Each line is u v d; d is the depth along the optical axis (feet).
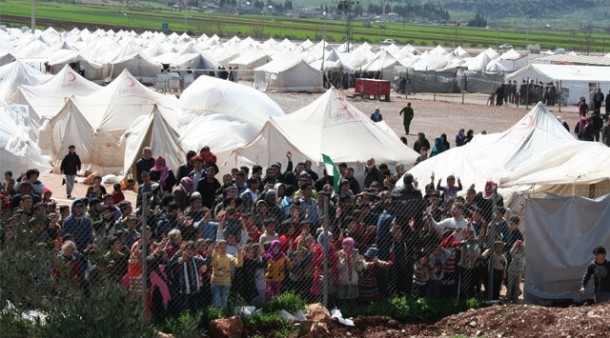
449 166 76.79
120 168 105.60
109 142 105.60
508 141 83.56
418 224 54.95
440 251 54.70
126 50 248.32
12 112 107.65
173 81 219.82
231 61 273.33
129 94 109.60
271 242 51.34
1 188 66.90
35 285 36.35
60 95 128.47
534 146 82.38
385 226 53.42
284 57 241.96
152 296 46.57
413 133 154.20
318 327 48.21
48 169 96.68
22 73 146.51
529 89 212.43
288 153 83.56
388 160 91.35
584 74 205.98
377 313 52.13
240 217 52.37
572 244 57.00
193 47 248.52
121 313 34.04
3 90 144.36
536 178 70.49
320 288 51.98
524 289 56.54
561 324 48.08
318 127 93.09
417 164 82.38
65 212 53.83
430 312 53.01
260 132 92.73
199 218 55.31
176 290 47.37
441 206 58.39
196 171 72.54
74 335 33.37
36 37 286.46
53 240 46.62
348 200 57.00
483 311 51.03
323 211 54.70
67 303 34.45
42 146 107.14
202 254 49.11
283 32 641.40
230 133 100.01
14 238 38.86
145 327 34.37
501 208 56.95
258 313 49.19
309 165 79.10
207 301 49.47
